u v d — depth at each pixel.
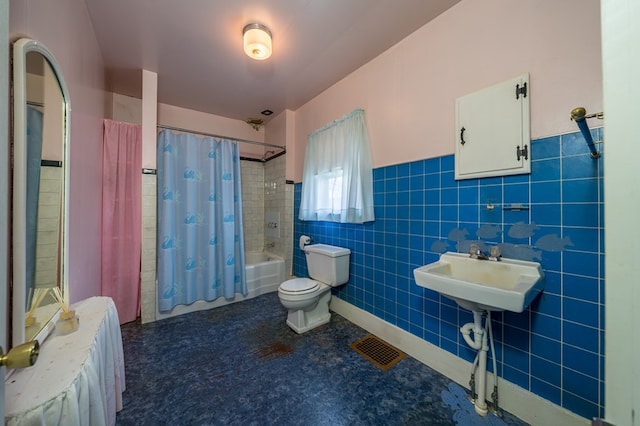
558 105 1.14
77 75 1.40
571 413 1.11
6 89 0.46
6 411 0.61
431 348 1.64
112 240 2.15
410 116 1.77
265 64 2.15
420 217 1.72
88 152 1.63
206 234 2.61
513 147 1.26
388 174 1.94
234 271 2.74
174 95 2.72
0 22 0.45
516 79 1.25
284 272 3.14
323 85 2.49
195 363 1.67
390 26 1.69
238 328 2.17
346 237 2.35
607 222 0.38
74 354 0.83
